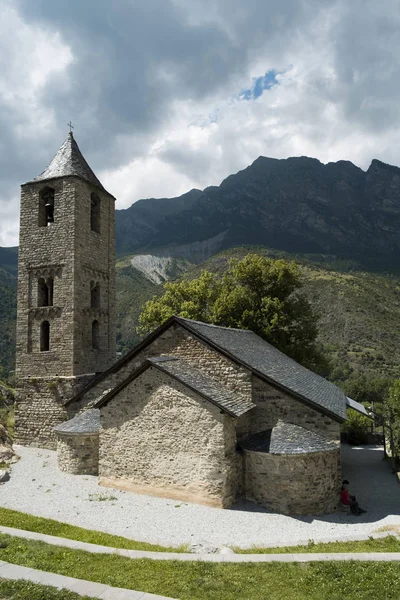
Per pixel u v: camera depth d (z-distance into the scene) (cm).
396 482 2047
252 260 3850
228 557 1038
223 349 1845
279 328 3669
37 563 929
